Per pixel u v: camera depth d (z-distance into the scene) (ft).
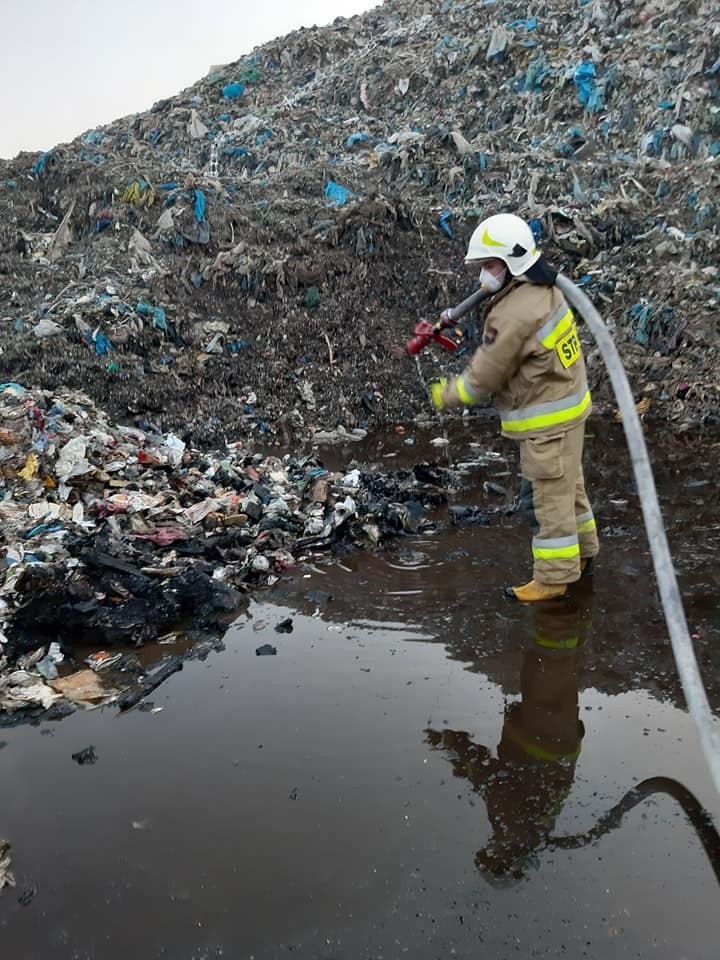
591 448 20.99
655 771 8.48
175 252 29.37
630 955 6.33
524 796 8.16
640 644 11.09
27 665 11.12
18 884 7.21
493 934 6.56
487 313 11.62
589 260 30.12
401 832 7.69
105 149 44.52
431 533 15.72
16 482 16.29
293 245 29.73
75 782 8.64
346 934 6.59
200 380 24.98
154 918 6.79
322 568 14.33
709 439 20.95
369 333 27.63
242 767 8.75
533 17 48.24
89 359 23.94
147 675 10.85
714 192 30.22
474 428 23.90
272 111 50.34
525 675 10.48
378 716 9.65
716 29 37.37
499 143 39.78
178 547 14.42
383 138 44.21
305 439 23.79
